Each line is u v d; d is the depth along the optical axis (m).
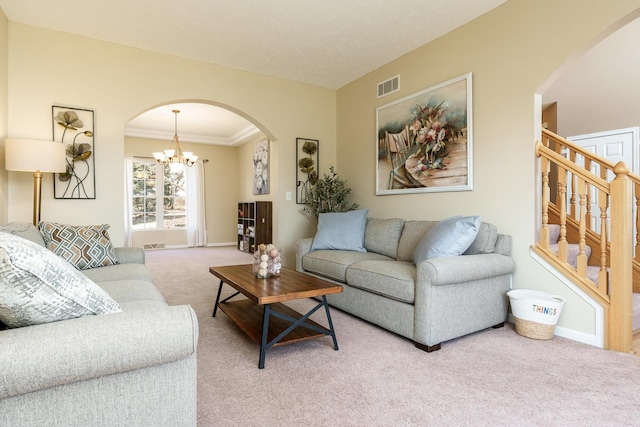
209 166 8.64
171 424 1.13
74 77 3.36
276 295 2.08
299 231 4.70
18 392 0.90
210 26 3.22
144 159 7.85
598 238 3.15
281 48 3.66
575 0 2.43
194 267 5.51
